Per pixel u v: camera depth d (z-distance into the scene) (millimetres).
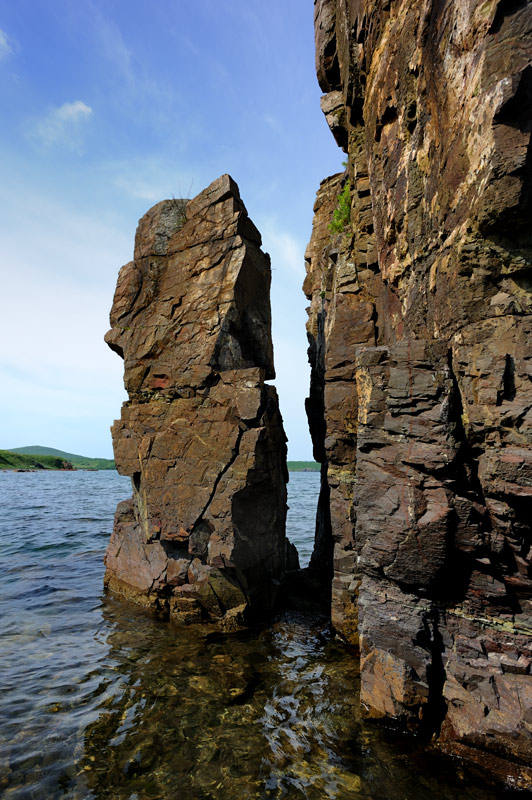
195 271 13773
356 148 12008
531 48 5320
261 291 14461
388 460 7320
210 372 12812
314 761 6426
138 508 14344
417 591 7203
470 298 6383
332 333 11062
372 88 9727
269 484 12914
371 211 11352
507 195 5508
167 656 9914
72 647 10359
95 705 7922
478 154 5891
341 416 10664
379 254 10031
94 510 36969
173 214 14703
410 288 8594
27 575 16469
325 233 18328
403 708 6961
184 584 12359
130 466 13969
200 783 6016
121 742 6883
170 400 13594
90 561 18656
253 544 12391
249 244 13586
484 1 5637
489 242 6102
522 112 5426
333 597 10844
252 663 9555
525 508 5961
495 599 6516
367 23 9656
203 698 8156
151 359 14070
